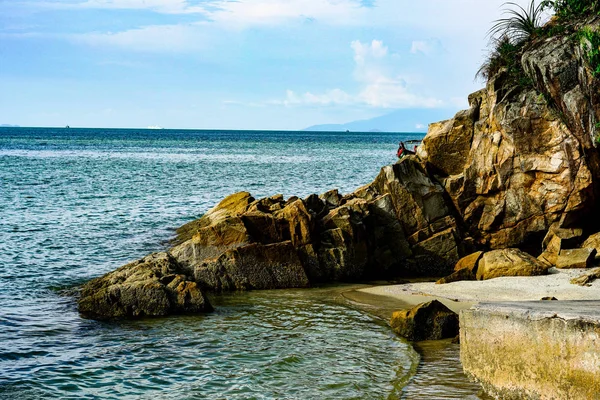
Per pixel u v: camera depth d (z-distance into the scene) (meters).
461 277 19.14
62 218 32.56
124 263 22.59
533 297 15.86
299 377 11.46
